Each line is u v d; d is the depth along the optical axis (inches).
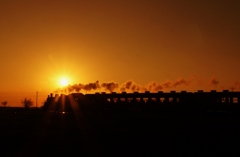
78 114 2007.9
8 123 1979.6
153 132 1450.5
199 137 1288.1
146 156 1021.8
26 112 2573.8
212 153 1037.2
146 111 1905.8
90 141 1310.3
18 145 1266.0
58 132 1573.6
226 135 1302.9
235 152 1045.8
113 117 1855.3
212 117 1556.3
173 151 1077.8
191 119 1561.3
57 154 1093.8
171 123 1594.5
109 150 1127.6
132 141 1273.4
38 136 1462.8
